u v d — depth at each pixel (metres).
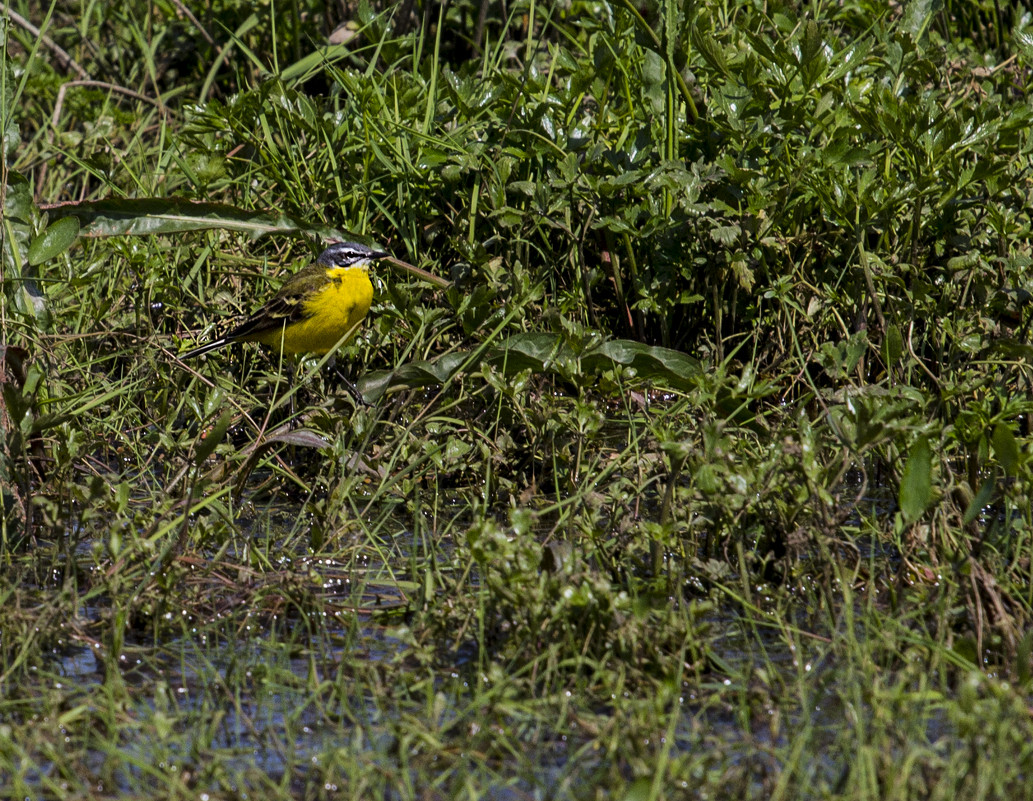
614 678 7.29
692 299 12.16
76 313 13.06
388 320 11.72
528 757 6.75
